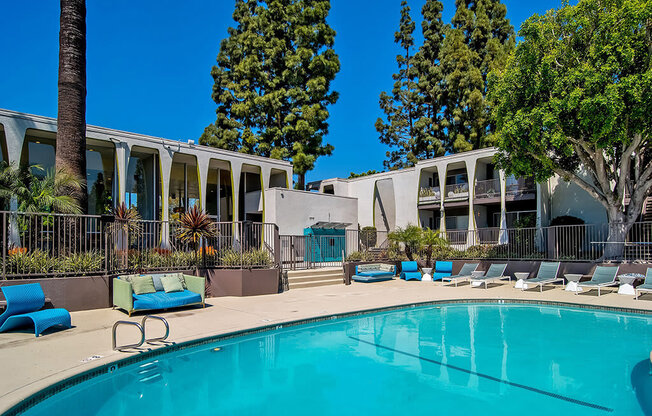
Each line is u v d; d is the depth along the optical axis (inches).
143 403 187.9
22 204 383.2
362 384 213.0
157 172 729.0
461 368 238.2
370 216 1065.5
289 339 304.8
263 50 1172.5
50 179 406.9
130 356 231.9
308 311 378.3
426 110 1407.5
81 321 324.5
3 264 333.1
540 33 543.2
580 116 486.9
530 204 900.6
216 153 764.6
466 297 475.5
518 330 335.0
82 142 422.9
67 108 412.2
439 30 1375.5
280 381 217.3
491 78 600.4
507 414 173.6
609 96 453.4
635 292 474.3
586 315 395.9
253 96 1156.5
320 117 1137.4
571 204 786.2
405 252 761.6
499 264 631.2
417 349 278.7
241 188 892.6
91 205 669.9
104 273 387.9
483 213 973.8
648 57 489.1
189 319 337.4
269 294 494.9
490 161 936.3
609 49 482.9
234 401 191.0
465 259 700.0
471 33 1269.7
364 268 662.5
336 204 890.7
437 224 1051.9
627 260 561.3
